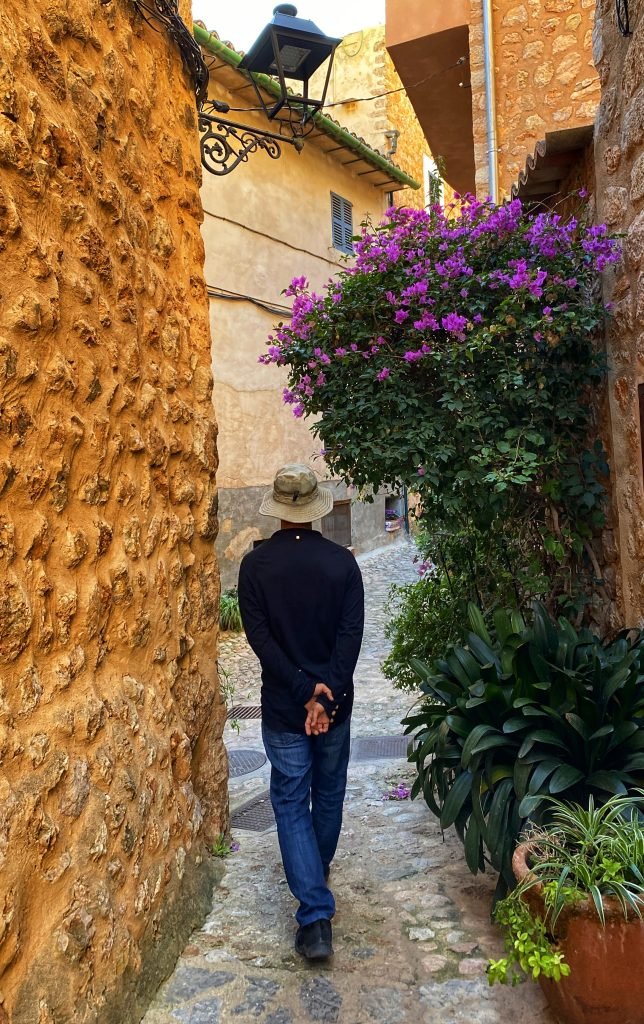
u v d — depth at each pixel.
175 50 3.16
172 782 2.65
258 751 5.09
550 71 7.22
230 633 8.99
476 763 2.52
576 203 4.20
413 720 3.00
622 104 3.40
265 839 3.43
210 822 3.15
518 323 3.65
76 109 2.22
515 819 2.39
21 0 1.95
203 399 3.25
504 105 7.37
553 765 2.39
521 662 2.64
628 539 3.49
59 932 1.80
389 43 7.65
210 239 9.95
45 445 1.93
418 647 4.56
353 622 2.56
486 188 7.42
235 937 2.56
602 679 2.57
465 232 3.97
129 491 2.47
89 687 2.12
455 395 3.72
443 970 2.34
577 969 1.88
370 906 2.74
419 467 3.69
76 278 2.13
